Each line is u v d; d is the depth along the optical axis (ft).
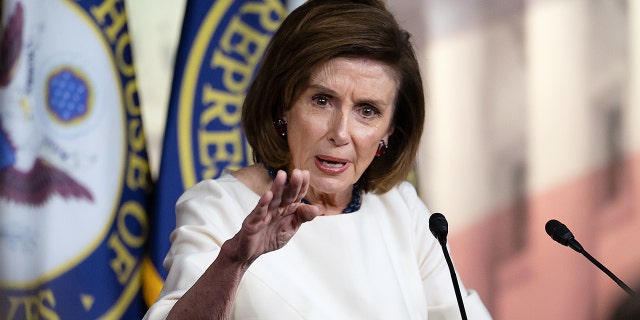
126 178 23.00
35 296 21.97
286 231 11.29
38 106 22.08
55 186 22.12
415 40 25.80
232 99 23.93
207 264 13.10
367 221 15.03
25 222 21.94
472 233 26.25
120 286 22.68
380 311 14.19
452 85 26.07
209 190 14.37
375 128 13.82
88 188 22.45
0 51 21.86
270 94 13.98
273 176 14.52
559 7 26.66
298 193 10.75
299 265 14.17
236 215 13.98
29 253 21.98
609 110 26.91
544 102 26.58
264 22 24.17
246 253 11.12
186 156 23.45
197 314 11.55
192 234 13.51
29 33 22.00
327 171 13.84
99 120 22.66
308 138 13.71
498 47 26.35
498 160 26.32
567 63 26.66
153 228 23.07
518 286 26.55
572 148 26.71
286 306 13.47
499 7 26.32
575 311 26.81
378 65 13.64
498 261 26.40
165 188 23.18
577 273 26.76
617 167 26.96
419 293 14.97
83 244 22.39
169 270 13.39
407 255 15.19
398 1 25.70
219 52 23.90
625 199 27.02
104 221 22.61
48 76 22.15
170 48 24.21
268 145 14.24
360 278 14.32
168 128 23.40
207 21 23.84
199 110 23.66
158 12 24.16
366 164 14.03
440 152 25.98
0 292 21.76
